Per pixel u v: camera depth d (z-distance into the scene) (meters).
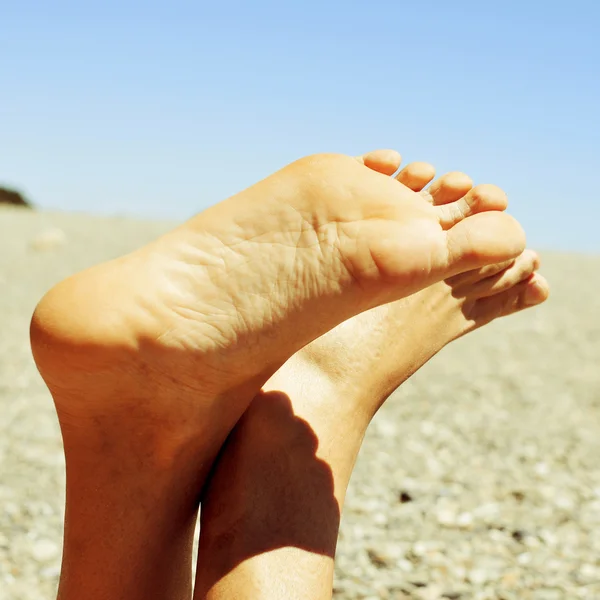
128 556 0.61
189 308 0.56
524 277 0.79
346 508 1.13
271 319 0.57
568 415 1.69
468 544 1.03
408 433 1.51
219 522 0.62
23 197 7.99
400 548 1.01
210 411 0.59
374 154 0.73
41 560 0.97
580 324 2.90
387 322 0.73
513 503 1.17
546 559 0.99
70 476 0.61
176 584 0.64
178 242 0.57
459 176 0.72
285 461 0.65
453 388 1.89
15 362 1.96
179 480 0.62
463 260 0.56
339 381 0.70
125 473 0.60
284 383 0.69
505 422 1.61
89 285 0.56
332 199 0.56
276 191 0.57
